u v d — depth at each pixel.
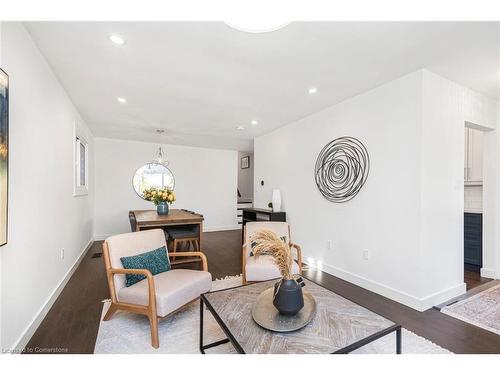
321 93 2.98
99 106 3.46
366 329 1.39
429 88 2.40
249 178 8.91
